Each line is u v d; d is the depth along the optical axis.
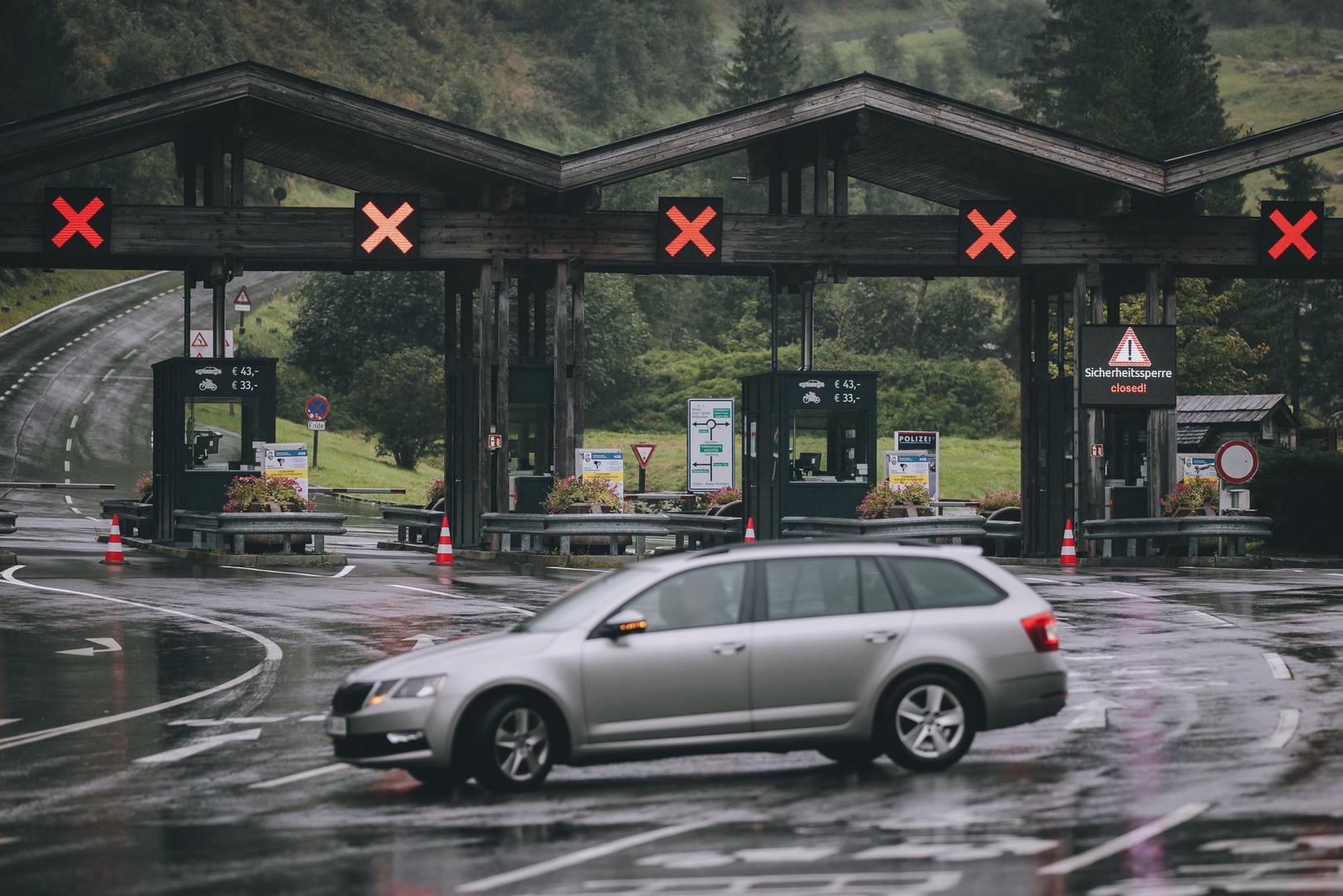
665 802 35.53
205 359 109.19
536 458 113.44
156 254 104.75
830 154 111.88
